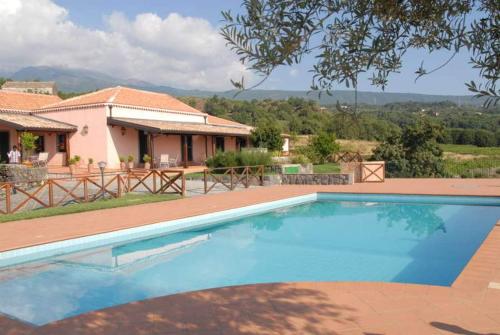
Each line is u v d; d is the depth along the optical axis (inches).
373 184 737.0
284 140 1336.1
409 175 942.4
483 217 479.2
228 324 173.6
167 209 480.1
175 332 167.0
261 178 753.6
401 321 171.5
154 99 1129.4
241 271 302.0
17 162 741.3
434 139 991.0
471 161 1111.6
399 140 997.8
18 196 569.3
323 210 544.7
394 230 431.8
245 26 88.8
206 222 453.7
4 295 248.1
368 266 313.9
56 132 965.2
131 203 520.1
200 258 335.6
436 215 499.8
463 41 91.3
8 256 305.3
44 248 324.5
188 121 1155.9
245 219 496.1
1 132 914.7
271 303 195.9
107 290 259.4
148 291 258.5
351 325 169.2
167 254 346.3
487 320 170.1
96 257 335.3
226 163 866.8
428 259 330.6
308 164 929.5
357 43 90.0
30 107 1074.7
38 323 208.4
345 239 398.6
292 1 87.0
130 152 979.9
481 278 220.1
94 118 940.6
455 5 90.3
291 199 583.2
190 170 965.2
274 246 373.4
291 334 162.7
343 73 91.9
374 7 87.9
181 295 210.1
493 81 85.4
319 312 183.8
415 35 94.7
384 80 99.8
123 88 1103.0
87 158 952.9
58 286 265.0
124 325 174.9
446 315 175.9
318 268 309.9
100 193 591.5
